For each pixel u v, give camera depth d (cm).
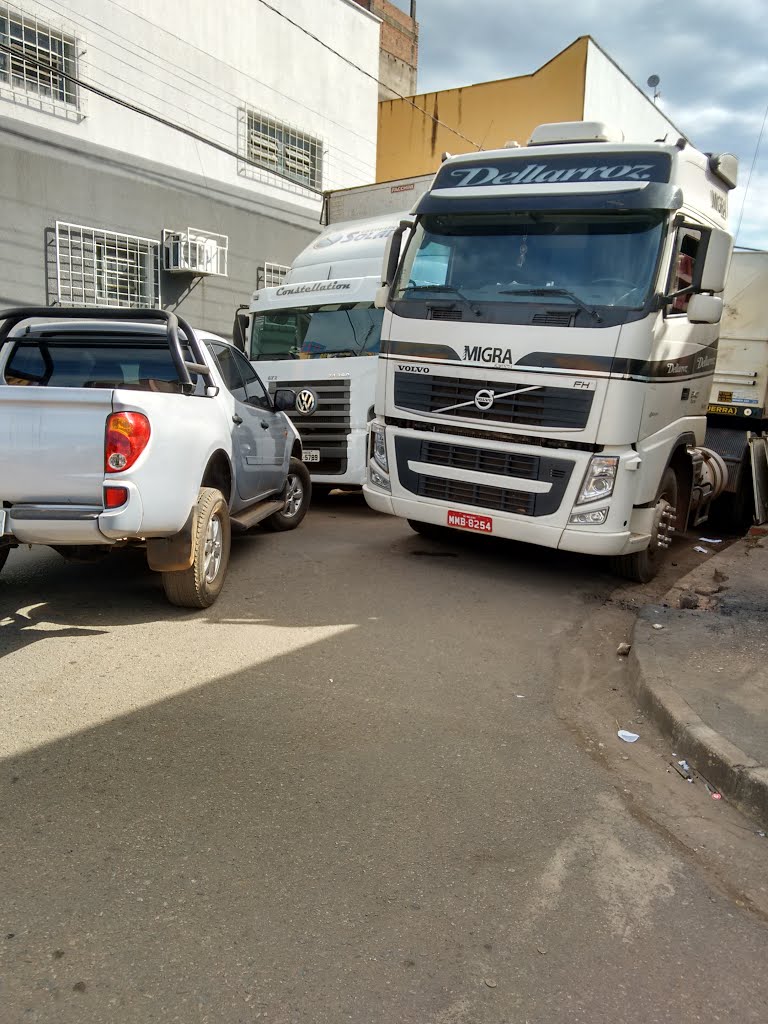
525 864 300
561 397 604
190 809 322
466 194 657
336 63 1856
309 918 263
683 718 400
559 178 631
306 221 1836
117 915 260
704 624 541
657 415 631
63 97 1327
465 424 651
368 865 293
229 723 399
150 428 471
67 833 303
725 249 611
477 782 356
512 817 331
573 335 597
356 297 981
